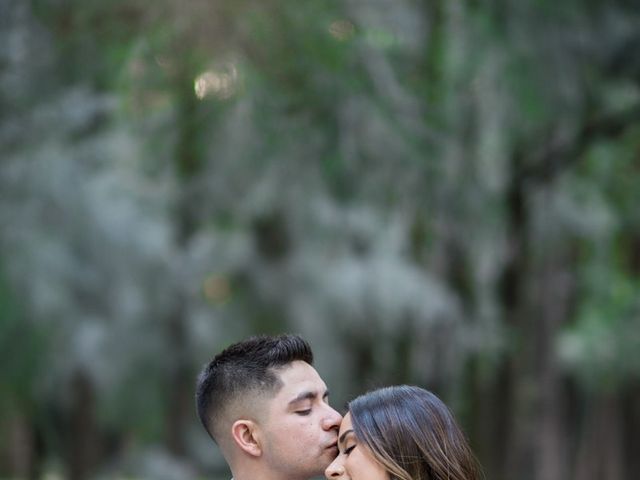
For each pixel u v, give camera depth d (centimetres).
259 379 411
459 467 399
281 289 1694
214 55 1129
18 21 1135
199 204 1500
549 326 2225
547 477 2253
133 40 1154
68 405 1761
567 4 1202
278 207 1508
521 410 1889
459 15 1300
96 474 1992
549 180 1617
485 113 1427
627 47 1238
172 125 1270
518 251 1709
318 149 1273
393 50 1287
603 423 2781
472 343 1747
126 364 1578
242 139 1261
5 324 1354
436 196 1446
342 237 1652
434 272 1748
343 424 410
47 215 1343
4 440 2164
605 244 2247
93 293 1472
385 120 1263
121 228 1442
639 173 1891
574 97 1299
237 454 416
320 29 1169
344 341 1716
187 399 1733
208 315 1698
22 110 1212
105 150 1344
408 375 1747
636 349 2189
